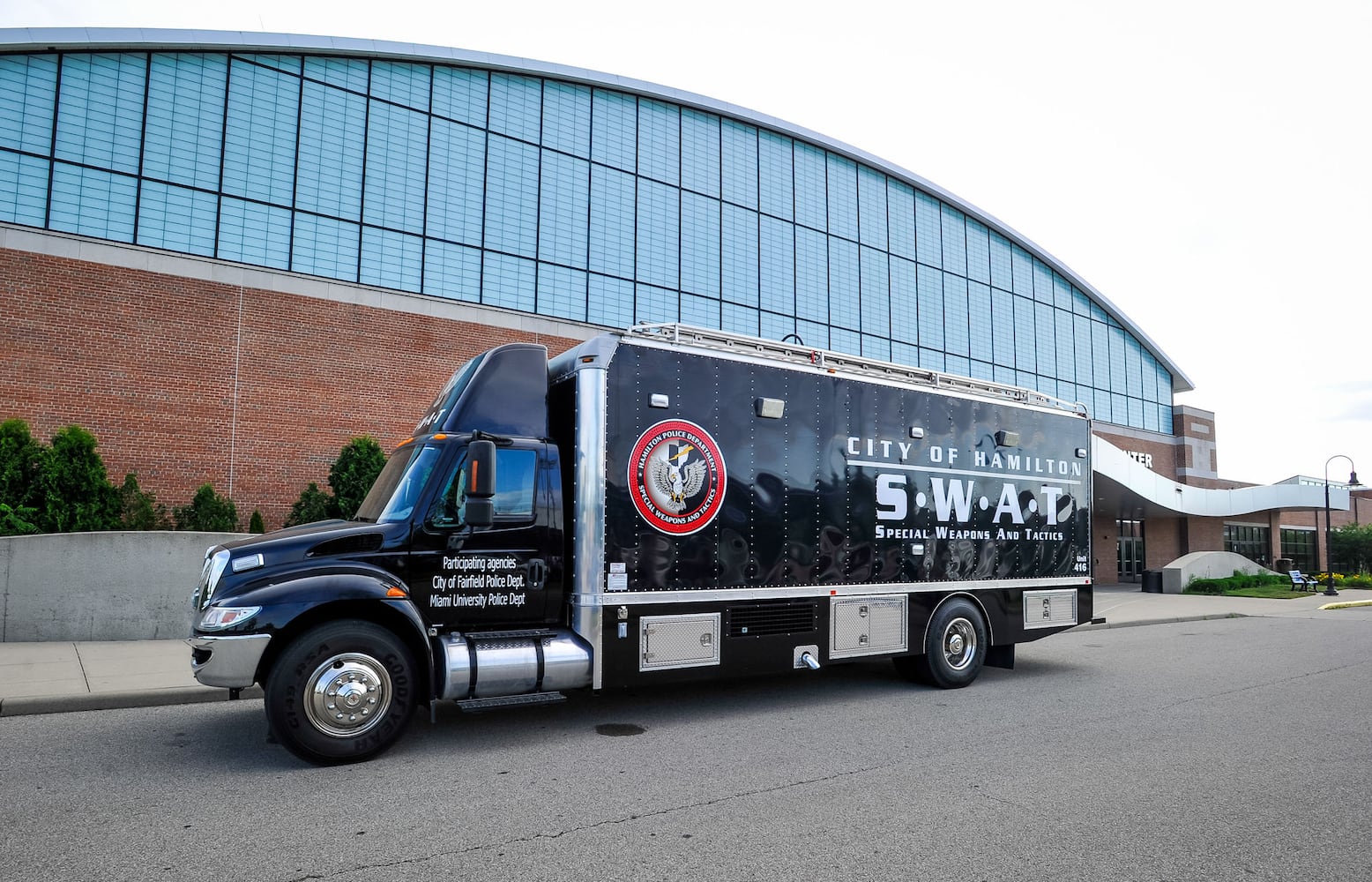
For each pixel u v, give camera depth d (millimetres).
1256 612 21953
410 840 4438
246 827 4605
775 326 25672
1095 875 4066
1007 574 9930
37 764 5883
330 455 17734
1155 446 38250
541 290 21406
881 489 8891
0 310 14766
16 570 11008
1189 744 6797
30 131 15750
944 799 5238
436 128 20391
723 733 7031
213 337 16719
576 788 5426
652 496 7277
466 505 6602
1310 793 5465
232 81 17859
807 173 27250
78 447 12820
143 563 11672
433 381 19266
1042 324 34156
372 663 5992
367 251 19047
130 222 16422
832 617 8352
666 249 23750
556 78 22219
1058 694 9031
